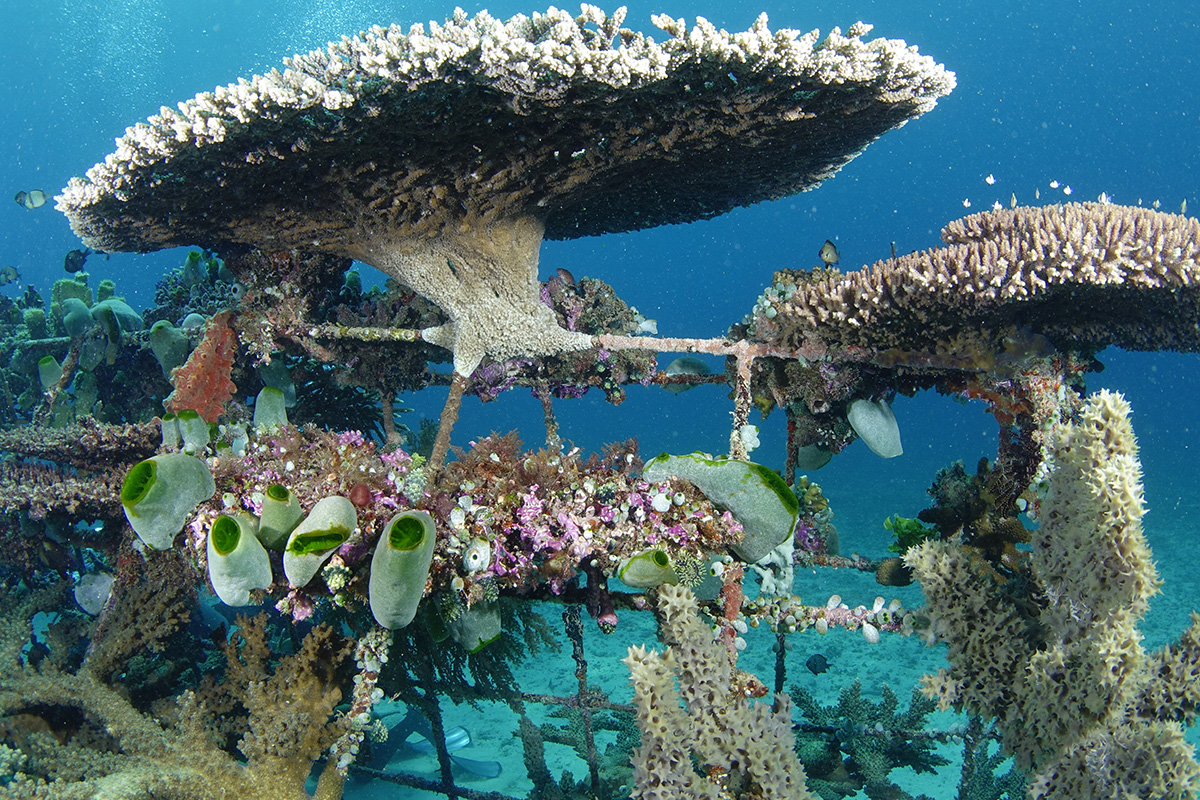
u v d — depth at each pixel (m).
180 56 47.28
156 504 2.10
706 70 2.21
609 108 2.37
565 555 2.23
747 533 2.24
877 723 4.14
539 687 6.58
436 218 2.95
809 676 6.95
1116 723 2.15
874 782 3.95
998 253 2.74
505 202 2.90
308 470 2.39
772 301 3.29
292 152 2.46
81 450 3.48
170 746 2.57
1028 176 68.81
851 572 10.21
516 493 2.23
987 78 62.50
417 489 2.23
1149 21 56.28
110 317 4.55
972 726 3.49
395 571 1.89
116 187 2.49
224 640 3.73
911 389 3.38
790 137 2.88
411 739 5.40
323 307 3.98
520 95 2.23
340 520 2.01
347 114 2.29
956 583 2.44
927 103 2.77
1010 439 3.03
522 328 3.20
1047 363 2.91
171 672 3.40
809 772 4.08
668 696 2.12
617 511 2.24
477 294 3.15
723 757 2.10
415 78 2.13
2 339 5.81
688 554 2.25
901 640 7.71
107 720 2.74
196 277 5.31
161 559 3.30
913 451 30.23
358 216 3.01
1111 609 2.14
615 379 3.94
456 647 3.54
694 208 4.09
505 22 2.57
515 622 3.68
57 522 3.74
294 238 3.24
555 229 4.54
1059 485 2.22
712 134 2.67
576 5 44.38
